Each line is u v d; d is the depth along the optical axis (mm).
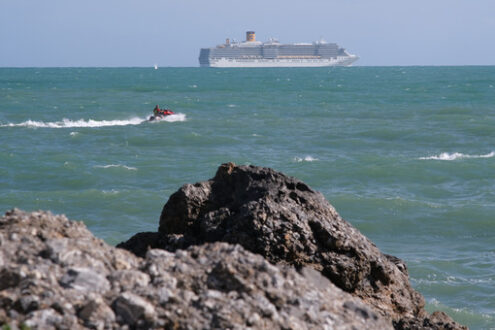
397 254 73438
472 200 102438
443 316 35938
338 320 23469
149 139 166250
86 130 183625
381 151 154750
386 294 34438
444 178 119375
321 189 112625
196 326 21156
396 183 116188
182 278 23594
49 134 173875
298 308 23203
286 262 31875
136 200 95875
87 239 26172
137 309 21266
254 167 37531
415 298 36062
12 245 23984
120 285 22641
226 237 32406
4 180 111062
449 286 60906
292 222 32656
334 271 32375
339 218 35094
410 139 171625
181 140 165750
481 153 150875
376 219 89562
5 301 21219
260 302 22484
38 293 21531
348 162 133375
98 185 110188
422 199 103938
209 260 24875
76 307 21375
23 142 157750
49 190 105250
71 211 90062
